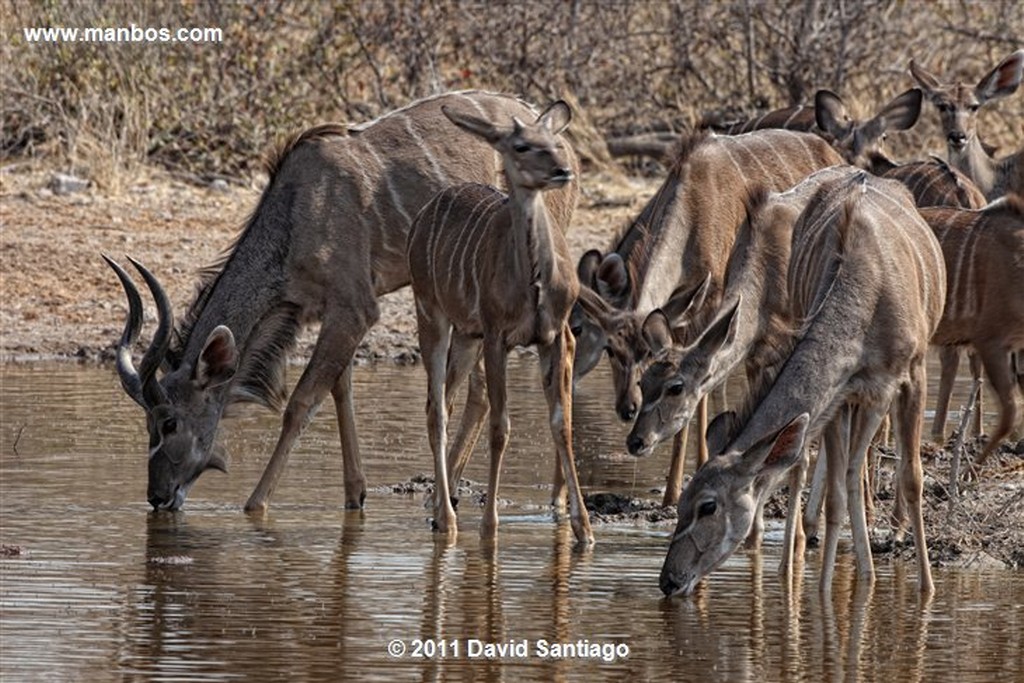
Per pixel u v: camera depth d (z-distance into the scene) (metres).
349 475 30.06
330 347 30.83
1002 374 30.66
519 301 27.39
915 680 21.05
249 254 31.34
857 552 25.81
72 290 45.44
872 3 60.25
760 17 59.78
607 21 59.66
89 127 54.12
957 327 30.89
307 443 34.69
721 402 36.09
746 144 32.69
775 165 32.72
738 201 31.69
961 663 21.75
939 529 28.17
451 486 30.31
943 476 31.03
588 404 38.31
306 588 24.72
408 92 57.59
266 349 31.45
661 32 59.38
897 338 24.94
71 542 27.00
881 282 25.03
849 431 25.58
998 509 28.84
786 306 27.98
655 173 59.16
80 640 21.95
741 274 27.91
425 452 33.81
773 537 28.70
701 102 60.59
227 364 30.23
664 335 26.98
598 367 43.16
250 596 24.23
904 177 36.47
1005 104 61.25
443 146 32.72
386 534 28.12
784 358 24.92
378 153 32.22
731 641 22.61
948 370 34.28
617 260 29.27
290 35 57.41
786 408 24.50
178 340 31.08
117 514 28.94
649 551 27.36
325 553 26.78
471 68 58.53
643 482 31.83
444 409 29.12
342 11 56.88
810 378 24.55
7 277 45.78
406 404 37.81
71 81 54.97
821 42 60.06
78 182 52.44
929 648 22.39
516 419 36.62
